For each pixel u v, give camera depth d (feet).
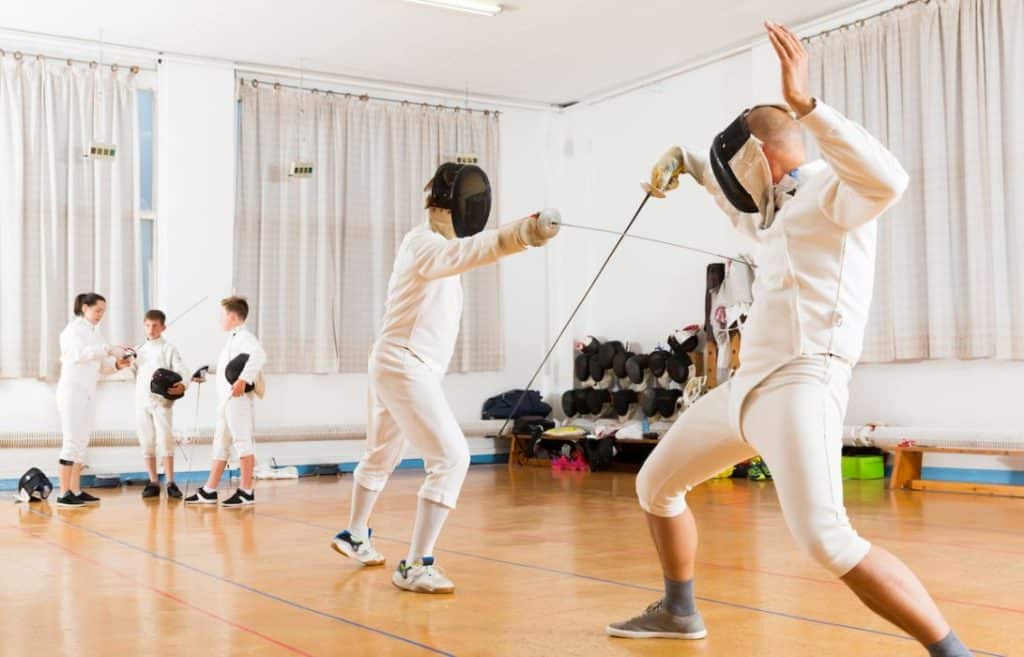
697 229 33.50
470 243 11.03
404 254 12.09
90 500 23.52
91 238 30.45
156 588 12.13
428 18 29.22
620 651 8.61
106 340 30.37
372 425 13.33
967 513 19.56
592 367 36.06
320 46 31.60
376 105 35.14
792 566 13.25
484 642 9.06
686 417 8.29
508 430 36.24
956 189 25.31
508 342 37.99
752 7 28.40
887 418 27.14
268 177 33.19
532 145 38.83
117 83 31.07
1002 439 23.11
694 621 9.00
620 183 36.96
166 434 25.14
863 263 7.29
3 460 29.17
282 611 10.63
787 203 7.39
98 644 9.20
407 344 12.06
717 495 24.06
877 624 9.58
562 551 15.02
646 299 35.55
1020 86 24.08
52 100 30.17
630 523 18.62
